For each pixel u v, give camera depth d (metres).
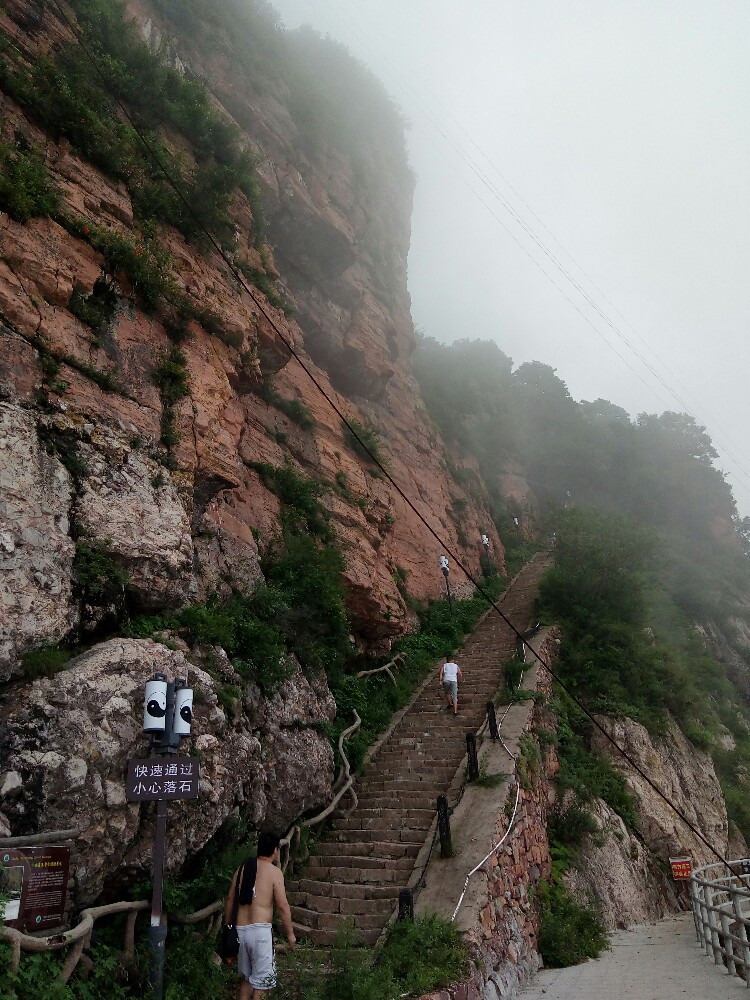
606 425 51.94
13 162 8.31
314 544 12.09
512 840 9.82
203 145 13.09
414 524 21.44
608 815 13.66
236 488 11.04
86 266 8.77
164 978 5.54
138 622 7.32
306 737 9.45
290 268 20.06
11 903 4.40
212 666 7.70
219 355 10.97
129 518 7.48
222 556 9.69
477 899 8.05
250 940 5.18
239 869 5.52
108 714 5.79
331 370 21.28
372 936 7.56
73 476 7.19
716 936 8.83
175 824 6.21
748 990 7.01
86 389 7.98
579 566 19.91
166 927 5.77
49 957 4.65
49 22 10.99
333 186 22.77
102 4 12.49
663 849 14.51
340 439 17.27
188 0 19.30
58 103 9.54
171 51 17.55
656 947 10.22
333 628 11.29
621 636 18.22
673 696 18.25
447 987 6.33
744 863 12.47
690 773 16.84
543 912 10.14
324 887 8.66
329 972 6.30
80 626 6.53
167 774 5.56
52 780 5.18
